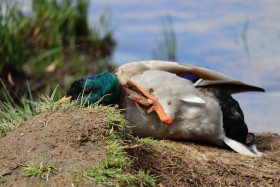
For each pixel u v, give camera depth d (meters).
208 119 8.05
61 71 14.06
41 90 12.77
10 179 5.77
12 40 13.61
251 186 6.82
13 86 12.78
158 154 7.05
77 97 7.87
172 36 14.99
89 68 14.47
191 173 6.81
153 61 8.44
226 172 7.08
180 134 8.15
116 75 8.28
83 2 16.97
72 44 16.05
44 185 5.58
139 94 7.99
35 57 14.78
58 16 16.44
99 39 16.27
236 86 8.91
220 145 8.47
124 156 6.16
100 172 5.67
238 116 8.46
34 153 6.21
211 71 8.46
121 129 6.95
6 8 13.98
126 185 5.63
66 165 5.90
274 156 8.38
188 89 8.00
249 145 8.66
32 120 6.99
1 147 6.39
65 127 6.68
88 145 6.34
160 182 6.34
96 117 6.91
